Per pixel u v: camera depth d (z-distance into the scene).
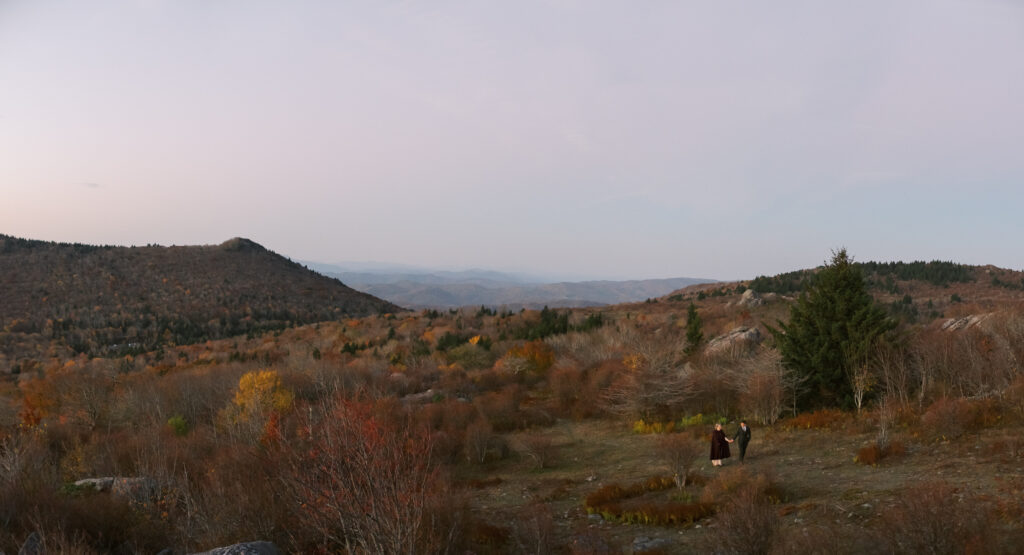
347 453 6.84
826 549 8.96
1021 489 10.98
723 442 18.72
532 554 11.70
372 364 52.09
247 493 9.61
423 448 7.99
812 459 17.77
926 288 137.62
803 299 25.97
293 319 158.62
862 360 23.59
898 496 12.14
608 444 26.06
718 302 107.06
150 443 18.38
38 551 7.82
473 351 55.25
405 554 6.59
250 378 30.09
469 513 12.87
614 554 11.29
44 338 119.38
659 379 30.97
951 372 22.19
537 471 22.34
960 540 8.17
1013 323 23.31
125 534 9.84
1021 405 17.50
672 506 13.96
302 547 8.31
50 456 18.25
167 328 136.38
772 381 25.22
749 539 9.45
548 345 55.00
